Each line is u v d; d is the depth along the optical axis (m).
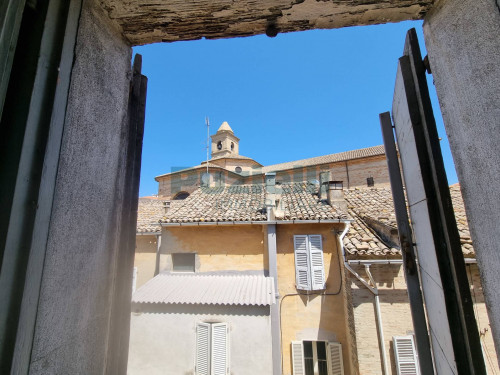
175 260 9.15
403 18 1.46
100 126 1.26
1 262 0.76
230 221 8.66
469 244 5.39
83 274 1.12
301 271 8.37
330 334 7.79
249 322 6.84
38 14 0.94
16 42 0.84
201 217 9.08
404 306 6.05
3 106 0.80
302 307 8.16
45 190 0.89
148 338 6.96
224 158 28.53
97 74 1.24
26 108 0.85
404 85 1.60
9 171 0.81
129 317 1.50
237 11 1.37
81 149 1.11
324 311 8.01
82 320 1.11
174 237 9.22
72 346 1.04
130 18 1.36
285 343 7.95
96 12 1.25
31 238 0.82
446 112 1.33
